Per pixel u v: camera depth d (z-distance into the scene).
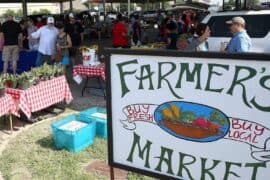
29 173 4.28
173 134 2.50
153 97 2.52
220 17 8.37
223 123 2.29
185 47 9.07
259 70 2.10
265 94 2.11
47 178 4.13
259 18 8.02
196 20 19.31
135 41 14.25
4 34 9.61
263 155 2.19
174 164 2.54
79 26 14.96
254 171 2.24
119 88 2.64
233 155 2.29
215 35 8.36
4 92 5.34
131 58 2.54
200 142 2.40
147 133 2.61
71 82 9.08
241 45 5.52
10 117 5.55
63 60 8.66
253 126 2.18
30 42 10.66
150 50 2.45
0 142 5.25
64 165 4.44
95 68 7.18
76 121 5.29
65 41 8.70
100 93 8.05
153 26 19.34
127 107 2.64
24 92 5.55
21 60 10.19
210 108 2.31
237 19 5.59
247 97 2.17
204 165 2.42
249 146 2.22
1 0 28.38
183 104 2.41
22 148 5.00
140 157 2.68
